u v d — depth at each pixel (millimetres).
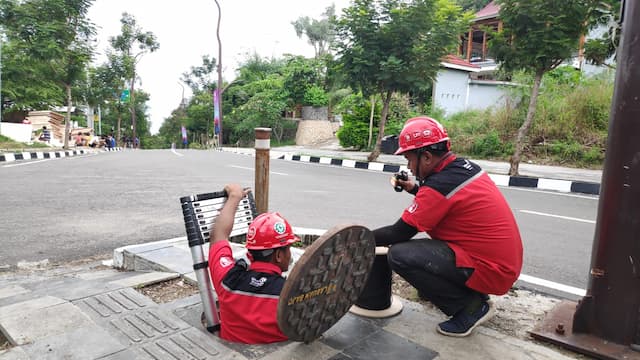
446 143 2451
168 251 3994
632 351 2256
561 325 2498
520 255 2467
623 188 2203
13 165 12359
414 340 2436
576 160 12508
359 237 2080
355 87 13055
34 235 4906
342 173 11188
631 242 2217
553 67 9336
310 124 28328
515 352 2326
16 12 18016
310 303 2041
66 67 20188
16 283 3387
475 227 2361
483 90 22125
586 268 3996
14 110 26672
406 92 12797
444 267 2395
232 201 2672
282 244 2270
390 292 2785
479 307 2525
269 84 31828
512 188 9211
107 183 8742
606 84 13703
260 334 2299
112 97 30828
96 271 3865
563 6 8570
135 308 2730
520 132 9852
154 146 62375
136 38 39812
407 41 11922
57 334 2357
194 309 2846
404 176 2988
